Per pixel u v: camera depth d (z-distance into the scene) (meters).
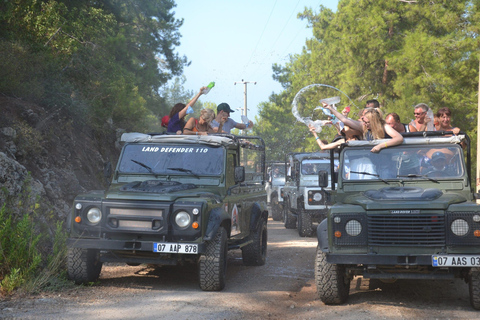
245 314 8.79
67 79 21.69
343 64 42.50
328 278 9.37
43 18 21.38
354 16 38.25
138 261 10.38
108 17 27.78
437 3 35.88
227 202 11.45
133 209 10.14
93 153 20.03
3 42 18.30
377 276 9.00
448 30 35.50
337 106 39.03
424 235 8.80
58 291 10.06
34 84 17.98
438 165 10.25
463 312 8.85
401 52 35.66
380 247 8.94
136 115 25.19
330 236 9.15
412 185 10.17
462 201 9.27
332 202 11.08
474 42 33.72
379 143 10.62
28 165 14.77
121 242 10.00
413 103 33.22
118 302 9.34
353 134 11.44
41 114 17.48
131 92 26.09
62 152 17.20
